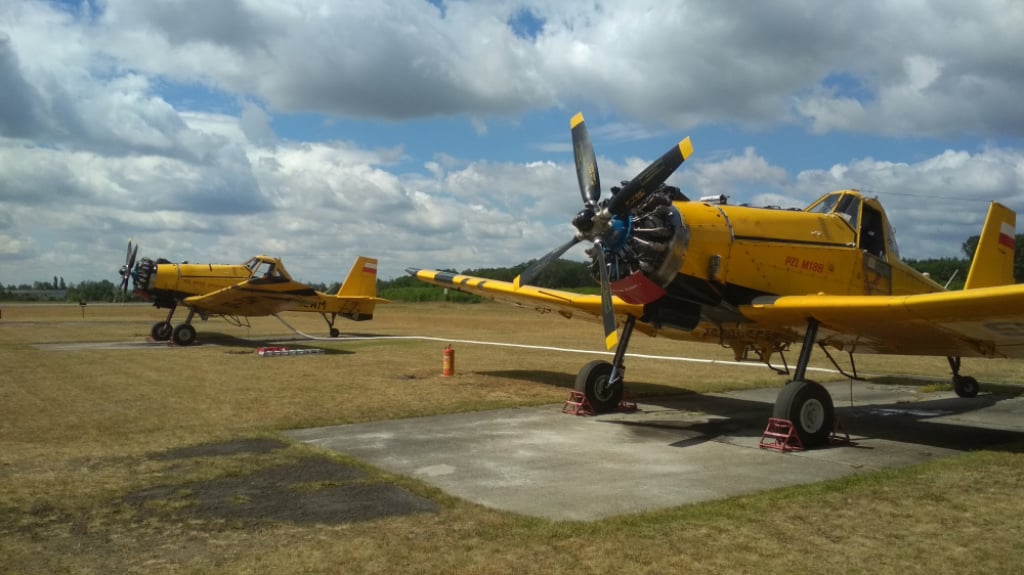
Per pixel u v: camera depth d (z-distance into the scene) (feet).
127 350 58.85
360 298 78.43
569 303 34.91
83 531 14.60
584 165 27.45
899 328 23.97
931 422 29.43
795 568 12.46
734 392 38.06
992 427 28.19
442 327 99.40
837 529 14.66
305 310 75.61
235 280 71.31
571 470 20.16
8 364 47.19
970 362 56.49
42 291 348.38
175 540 14.02
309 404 31.48
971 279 36.32
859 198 29.81
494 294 39.45
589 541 13.82
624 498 17.13
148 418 27.84
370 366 47.39
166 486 18.11
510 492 17.70
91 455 21.63
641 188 24.71
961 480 18.92
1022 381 44.27
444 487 18.21
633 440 24.80
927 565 12.65
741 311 26.14
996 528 14.76
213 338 74.49
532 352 60.03
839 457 22.31
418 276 45.37
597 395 30.58
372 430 26.14
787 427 23.52
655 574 12.18
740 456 22.31
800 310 24.20
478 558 12.91
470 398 33.71
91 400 32.24
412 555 13.07
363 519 15.33
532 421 28.43
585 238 25.76
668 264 24.53
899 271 30.96
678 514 15.58
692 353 61.93
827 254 27.71
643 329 32.58
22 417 28.02
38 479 18.75
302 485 18.19
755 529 14.62
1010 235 37.93
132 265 71.51
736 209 26.58
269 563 12.72
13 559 13.01
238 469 19.88
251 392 34.91
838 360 57.00
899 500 16.92
